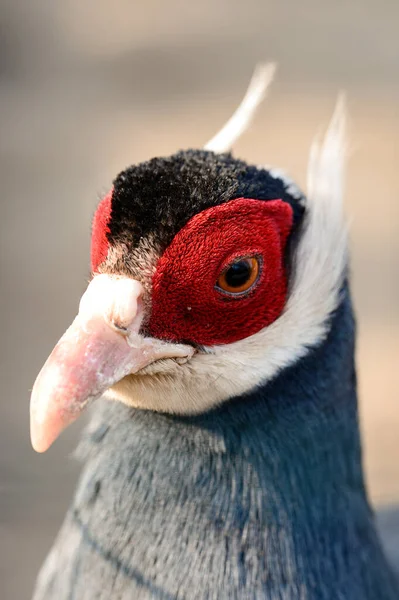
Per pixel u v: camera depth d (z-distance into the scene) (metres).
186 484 1.36
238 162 1.36
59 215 2.55
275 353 1.36
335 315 1.37
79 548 1.37
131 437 1.37
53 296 2.18
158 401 1.36
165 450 1.36
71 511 1.38
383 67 3.63
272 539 1.36
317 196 1.38
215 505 1.36
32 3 4.15
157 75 3.55
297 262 1.37
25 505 1.65
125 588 1.37
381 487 1.64
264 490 1.36
